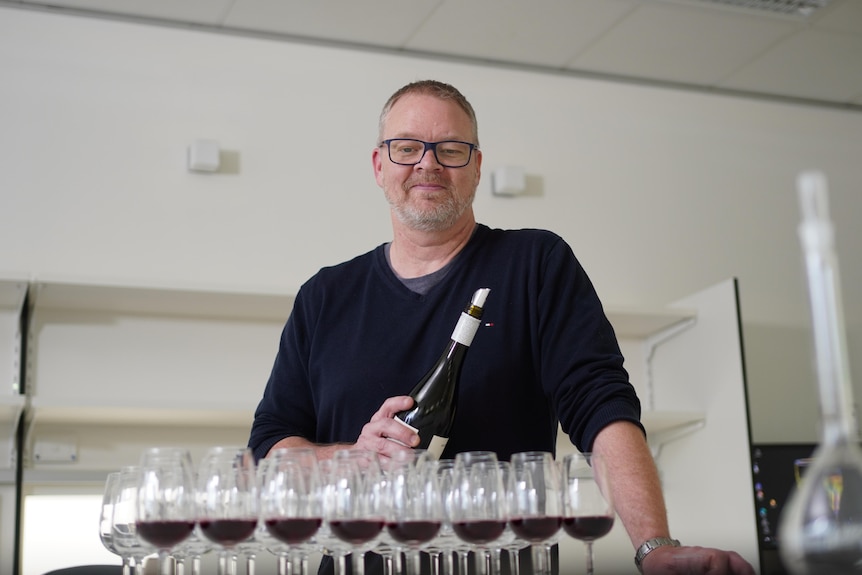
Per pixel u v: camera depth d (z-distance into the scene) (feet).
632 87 13.15
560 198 12.54
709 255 13.06
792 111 13.94
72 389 10.38
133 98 10.98
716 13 11.33
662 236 12.90
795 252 13.50
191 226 10.97
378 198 11.73
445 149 5.75
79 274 10.47
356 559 3.86
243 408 9.82
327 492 3.81
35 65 10.68
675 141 13.23
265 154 11.38
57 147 10.62
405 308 5.76
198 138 11.14
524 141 12.52
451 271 5.76
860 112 14.35
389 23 11.34
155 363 10.74
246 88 11.44
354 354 5.75
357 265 6.12
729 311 11.25
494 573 4.31
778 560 10.90
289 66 11.64
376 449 4.72
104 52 10.95
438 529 3.80
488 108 12.44
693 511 11.66
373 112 11.89
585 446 4.82
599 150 12.84
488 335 5.54
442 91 5.88
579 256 12.48
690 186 13.17
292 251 11.28
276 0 10.73
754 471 11.02
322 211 11.48
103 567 7.32
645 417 11.15
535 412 5.55
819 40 12.12
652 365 12.49
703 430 11.57
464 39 11.80
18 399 9.10
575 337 5.32
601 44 12.04
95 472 10.18
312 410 6.09
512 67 12.55
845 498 2.17
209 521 3.70
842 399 2.19
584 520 3.81
